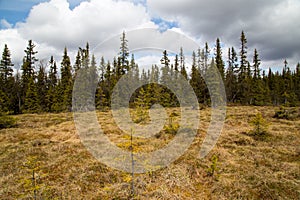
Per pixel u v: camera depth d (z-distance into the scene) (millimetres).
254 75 42719
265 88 39094
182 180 7805
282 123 17375
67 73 38125
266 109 25672
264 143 12078
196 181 7980
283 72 56781
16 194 6902
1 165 9141
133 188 6859
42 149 11289
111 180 7922
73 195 6902
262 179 7633
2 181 7770
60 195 6891
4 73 37906
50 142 12875
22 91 36469
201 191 7336
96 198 6754
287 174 7988
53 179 8008
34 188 6273
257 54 43125
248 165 9055
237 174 8234
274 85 45375
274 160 9477
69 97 30516
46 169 8805
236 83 38531
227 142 12508
